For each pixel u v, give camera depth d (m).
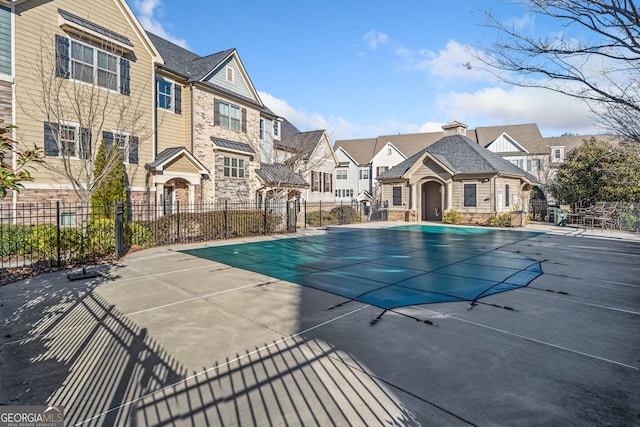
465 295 6.03
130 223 11.69
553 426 2.55
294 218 18.06
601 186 23.14
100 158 12.29
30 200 11.37
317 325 4.61
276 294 6.09
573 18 4.47
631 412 2.71
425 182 25.42
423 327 4.52
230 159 19.28
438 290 6.36
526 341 4.07
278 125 27.19
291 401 2.90
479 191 21.94
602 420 2.62
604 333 4.31
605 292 6.21
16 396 2.98
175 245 12.27
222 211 14.53
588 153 25.05
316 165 29.41
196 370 3.42
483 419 2.63
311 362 3.57
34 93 11.48
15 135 11.06
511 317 4.89
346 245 12.53
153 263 8.91
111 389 3.09
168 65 17.27
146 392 3.04
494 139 40.81
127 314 5.04
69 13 12.48
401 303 5.57
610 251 11.12
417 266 8.63
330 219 23.88
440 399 2.90
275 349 3.88
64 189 12.02
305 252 10.84
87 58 12.98
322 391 3.04
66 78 12.26
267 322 4.72
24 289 6.40
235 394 3.01
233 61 20.38
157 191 15.25
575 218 23.56
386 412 2.74
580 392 3.00
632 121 5.43
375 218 28.09
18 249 9.22
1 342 4.09
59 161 12.00
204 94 18.08
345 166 42.62
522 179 24.31
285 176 23.03
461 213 22.64
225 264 8.81
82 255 9.30
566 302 5.61
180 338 4.19
